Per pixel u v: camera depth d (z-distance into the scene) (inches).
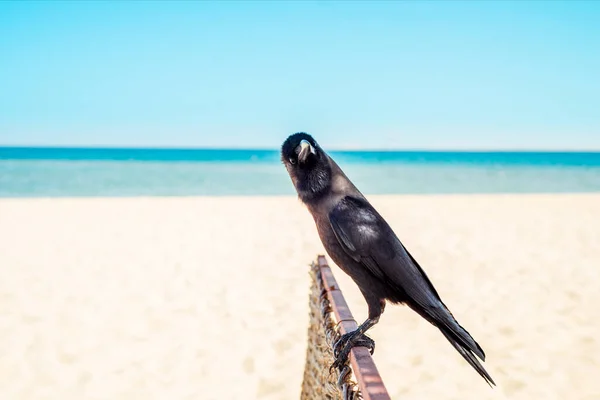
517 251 133.1
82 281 104.8
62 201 236.1
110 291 98.3
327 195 45.9
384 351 72.8
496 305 90.9
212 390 64.3
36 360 70.0
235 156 1048.2
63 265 117.3
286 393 63.7
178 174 552.1
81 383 65.6
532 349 73.0
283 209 211.5
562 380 65.7
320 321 49.6
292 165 46.6
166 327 81.0
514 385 65.0
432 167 782.5
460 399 62.9
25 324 82.2
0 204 223.0
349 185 46.8
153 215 193.0
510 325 81.7
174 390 64.4
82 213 197.0
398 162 968.3
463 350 43.6
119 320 83.9
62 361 69.9
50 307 89.7
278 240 143.5
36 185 418.6
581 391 63.8
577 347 73.5
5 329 80.1
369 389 37.2
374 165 852.6
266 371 67.4
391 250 44.5
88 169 630.5
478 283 104.2
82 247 135.5
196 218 185.3
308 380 53.8
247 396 63.3
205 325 81.5
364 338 43.4
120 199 247.9
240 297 94.2
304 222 175.9
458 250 134.0
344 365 42.8
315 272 52.2
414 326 81.8
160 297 94.8
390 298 45.0
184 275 108.8
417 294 44.2
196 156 1039.0
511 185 438.0
